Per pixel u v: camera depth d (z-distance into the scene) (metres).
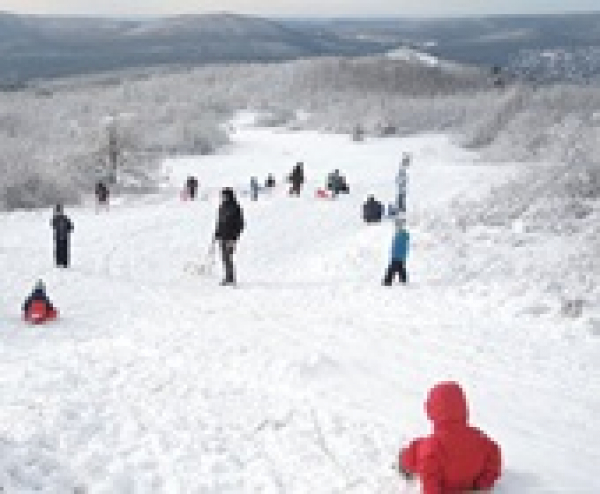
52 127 82.44
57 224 22.70
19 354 12.51
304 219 33.94
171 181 52.78
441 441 5.59
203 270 22.77
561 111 75.19
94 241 27.86
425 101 117.19
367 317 14.42
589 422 8.05
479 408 8.43
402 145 83.31
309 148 80.00
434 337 12.55
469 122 92.69
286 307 15.83
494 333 12.99
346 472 6.29
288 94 146.75
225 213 20.17
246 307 15.95
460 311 14.95
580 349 11.96
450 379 9.74
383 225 26.52
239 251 26.83
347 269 21.39
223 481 6.19
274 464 6.52
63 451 6.70
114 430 7.32
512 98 82.50
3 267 22.41
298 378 9.39
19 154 48.38
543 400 8.92
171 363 10.24
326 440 7.06
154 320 15.07
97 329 15.26
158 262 24.78
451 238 23.03
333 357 10.77
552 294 15.76
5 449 6.46
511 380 9.91
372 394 8.75
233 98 142.38
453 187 44.47
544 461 6.62
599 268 18.98
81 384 8.91
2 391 8.51
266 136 96.06
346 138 92.19
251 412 7.93
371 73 164.38
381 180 49.59
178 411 7.95
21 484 5.82
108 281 20.89
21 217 34.16
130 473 6.32
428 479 5.54
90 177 49.38
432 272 19.53
